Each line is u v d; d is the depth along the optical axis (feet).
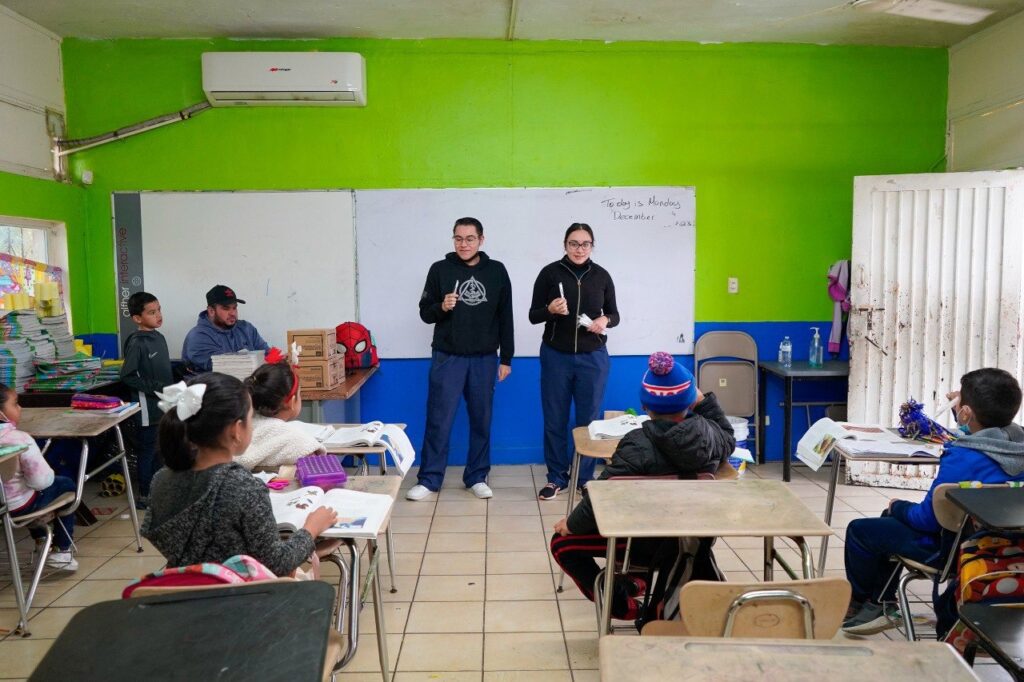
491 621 8.97
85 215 15.17
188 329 15.44
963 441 7.45
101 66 14.84
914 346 14.47
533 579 10.17
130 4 12.96
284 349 15.51
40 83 14.10
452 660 8.06
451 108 15.23
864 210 14.46
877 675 3.73
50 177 14.43
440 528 12.17
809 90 15.51
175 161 15.15
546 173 15.46
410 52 15.08
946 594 7.13
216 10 13.30
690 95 15.43
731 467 8.04
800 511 6.32
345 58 14.52
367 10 13.34
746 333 15.83
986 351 14.10
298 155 15.23
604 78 15.31
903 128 15.65
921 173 14.26
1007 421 7.61
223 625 3.59
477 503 13.48
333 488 7.38
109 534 11.96
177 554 5.33
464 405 16.02
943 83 15.58
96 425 10.02
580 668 7.91
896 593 8.34
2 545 11.49
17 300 13.42
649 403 7.37
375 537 6.09
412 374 15.75
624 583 7.54
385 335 15.60
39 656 8.18
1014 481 7.05
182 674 3.22
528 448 16.08
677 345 15.90
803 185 15.69
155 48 14.84
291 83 14.51
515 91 15.25
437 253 15.47
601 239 15.57
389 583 10.02
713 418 7.82
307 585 3.96
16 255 13.48
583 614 9.14
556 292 13.67
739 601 4.93
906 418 9.66
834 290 15.57
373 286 15.48
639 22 14.08
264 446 7.66
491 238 15.47
